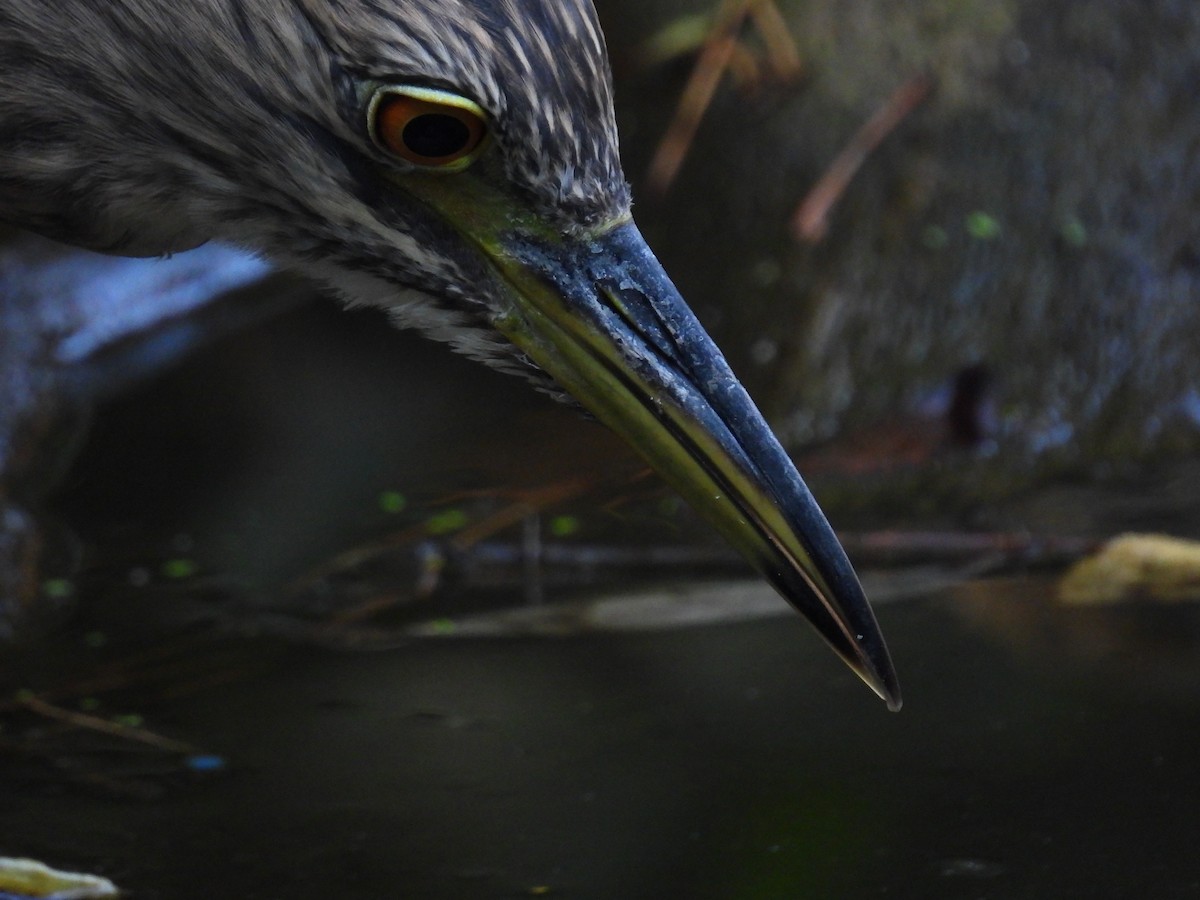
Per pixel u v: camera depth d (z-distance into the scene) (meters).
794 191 12.02
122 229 6.57
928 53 12.29
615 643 8.53
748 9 12.62
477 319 6.16
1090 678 7.84
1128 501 10.18
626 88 12.66
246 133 6.01
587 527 9.83
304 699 8.02
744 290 11.80
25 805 7.12
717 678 8.08
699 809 6.91
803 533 6.20
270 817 6.97
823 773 7.15
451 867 6.55
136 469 10.85
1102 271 11.51
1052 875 6.36
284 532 10.02
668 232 12.17
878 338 11.48
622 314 6.11
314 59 5.72
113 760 7.50
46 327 11.12
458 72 5.58
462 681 8.16
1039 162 11.85
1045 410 11.13
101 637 8.82
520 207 5.96
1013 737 7.36
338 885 6.46
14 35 6.09
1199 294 11.42
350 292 6.30
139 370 11.40
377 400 11.11
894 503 10.35
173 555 9.83
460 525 9.91
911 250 11.68
